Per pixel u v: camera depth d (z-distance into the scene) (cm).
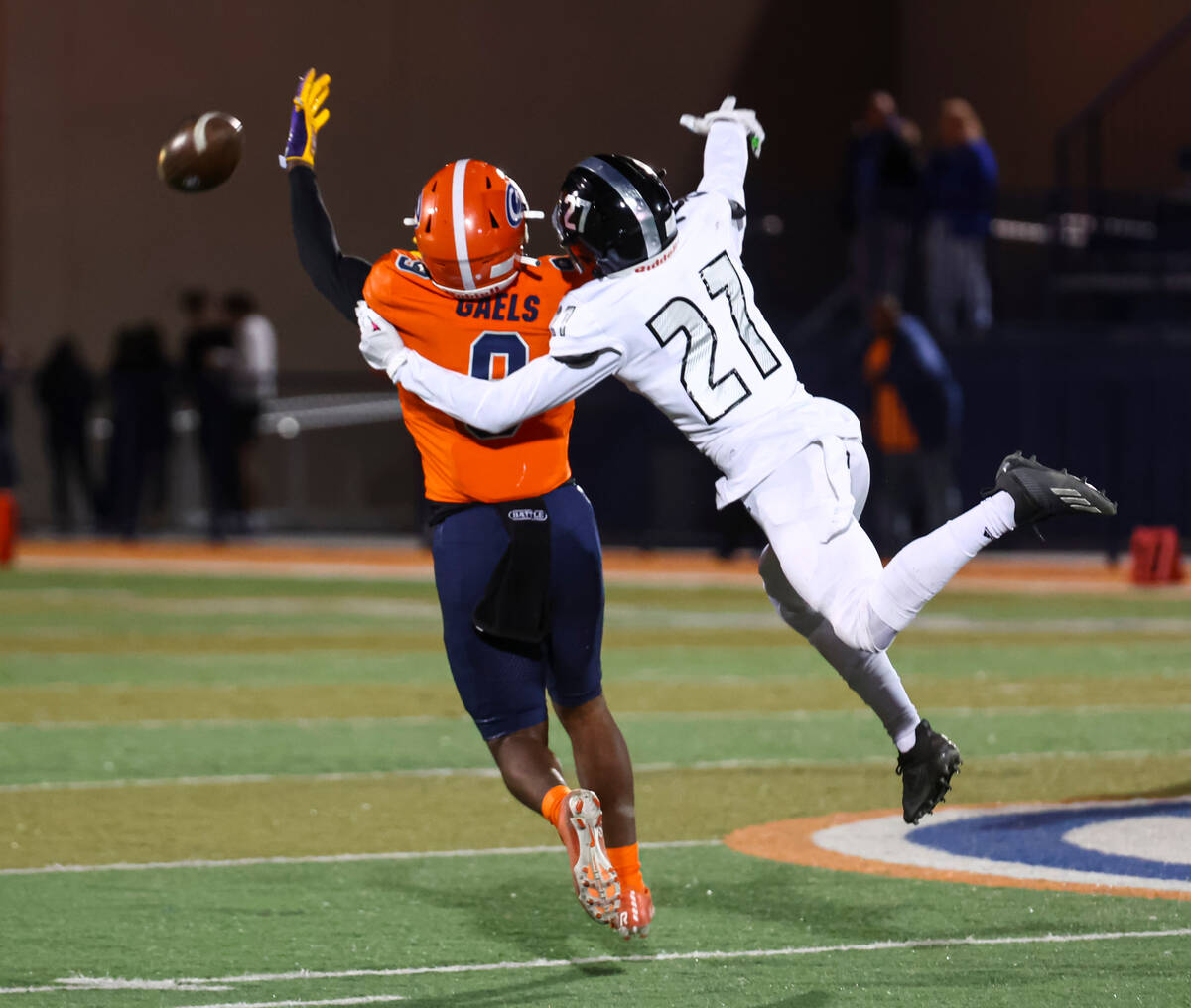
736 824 2678
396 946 2022
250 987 1859
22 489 8900
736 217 2075
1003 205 7881
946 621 5666
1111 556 7444
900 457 6956
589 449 7912
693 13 9825
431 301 1950
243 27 9638
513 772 1927
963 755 3247
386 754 3325
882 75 10038
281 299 9569
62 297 9819
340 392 8475
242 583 7125
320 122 2189
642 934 1912
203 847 2545
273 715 3806
